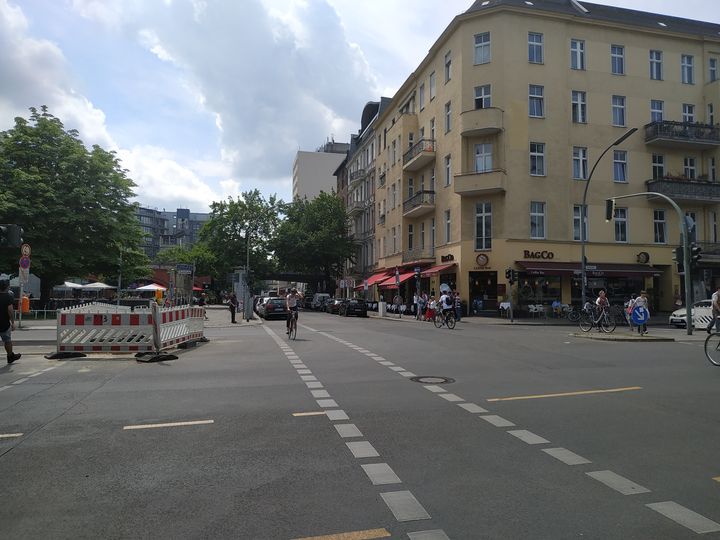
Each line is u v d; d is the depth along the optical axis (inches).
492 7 1322.6
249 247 2704.2
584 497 164.9
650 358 493.0
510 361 470.9
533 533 140.3
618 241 1373.0
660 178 1395.2
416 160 1560.0
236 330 923.4
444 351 548.4
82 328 506.0
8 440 224.5
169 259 3528.5
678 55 1461.6
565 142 1343.5
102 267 1467.8
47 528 143.3
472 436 231.8
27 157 1333.7
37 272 1294.3
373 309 1875.0
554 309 1266.0
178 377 384.2
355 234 2496.3
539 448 214.8
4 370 422.3
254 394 320.8
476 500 162.1
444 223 1455.5
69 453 207.2
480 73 1334.9
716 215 1446.9
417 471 187.8
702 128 1403.8
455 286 1371.8
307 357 500.7
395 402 298.8
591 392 328.5
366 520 147.9
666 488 172.7
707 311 999.0
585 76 1380.4
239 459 200.4
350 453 207.6
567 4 1462.8
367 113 2468.0
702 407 287.7
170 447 214.7
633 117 1409.9
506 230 1290.6
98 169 1393.9
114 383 359.9
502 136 1304.1
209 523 146.1
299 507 156.7
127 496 165.0
